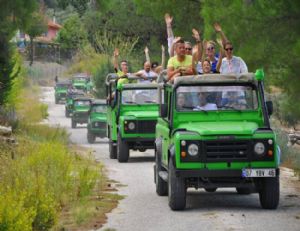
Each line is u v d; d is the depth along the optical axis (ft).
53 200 95.35
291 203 104.99
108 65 420.36
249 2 149.28
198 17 239.71
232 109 104.99
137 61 419.74
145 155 193.16
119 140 172.86
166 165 106.22
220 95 105.81
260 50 142.41
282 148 169.37
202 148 96.99
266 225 87.66
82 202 101.96
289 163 166.40
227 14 144.66
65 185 110.11
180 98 105.19
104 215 96.68
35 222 84.17
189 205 105.09
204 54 111.55
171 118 104.27
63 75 645.92
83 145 246.68
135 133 172.45
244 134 97.14
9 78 230.89
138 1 244.22
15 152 152.97
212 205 104.68
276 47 142.61
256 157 97.19
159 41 451.53
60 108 469.16
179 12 238.07
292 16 142.82
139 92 179.52
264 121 104.68
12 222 75.05
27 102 355.36
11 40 250.78
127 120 172.55
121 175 141.90
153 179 135.13
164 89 113.29
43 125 255.29
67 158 132.26
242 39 142.92
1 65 229.04
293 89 146.82
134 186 125.29
